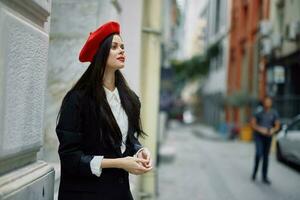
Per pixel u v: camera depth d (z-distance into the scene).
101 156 2.55
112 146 2.60
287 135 13.55
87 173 2.52
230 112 32.25
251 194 8.95
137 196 6.94
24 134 2.40
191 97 65.12
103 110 2.57
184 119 53.44
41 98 2.67
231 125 27.52
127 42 6.57
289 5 19.47
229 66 35.88
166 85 30.03
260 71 24.50
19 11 2.35
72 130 2.52
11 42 2.19
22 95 2.35
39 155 3.13
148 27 7.73
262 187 9.82
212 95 41.03
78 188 2.57
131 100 2.74
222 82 38.78
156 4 7.75
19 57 2.29
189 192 8.97
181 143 22.81
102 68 2.63
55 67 5.05
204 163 14.07
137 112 2.76
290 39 17.91
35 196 2.51
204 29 53.97
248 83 28.34
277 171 12.43
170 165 13.32
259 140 10.31
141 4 6.62
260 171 12.35
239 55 32.03
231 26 35.47
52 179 2.86
